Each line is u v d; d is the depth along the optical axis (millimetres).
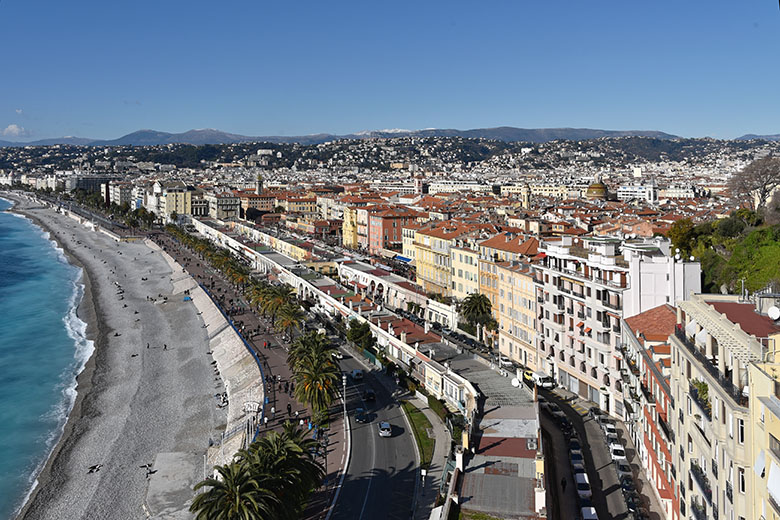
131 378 167500
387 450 101688
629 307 110688
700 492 62875
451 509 69750
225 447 117625
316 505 86188
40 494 109062
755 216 168875
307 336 130875
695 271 110250
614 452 96938
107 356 187625
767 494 46969
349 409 120000
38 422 142250
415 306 193750
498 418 95562
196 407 144375
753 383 49156
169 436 130125
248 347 167250
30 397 156875
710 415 59375
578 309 125062
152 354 187750
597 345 118500
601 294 117750
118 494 107625
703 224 181375
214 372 167125
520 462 80375
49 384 166250
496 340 160000
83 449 126250
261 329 188250
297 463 80250
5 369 177250
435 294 191750
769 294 66562
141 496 106375
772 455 46062
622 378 106688
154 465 116500
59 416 145750
